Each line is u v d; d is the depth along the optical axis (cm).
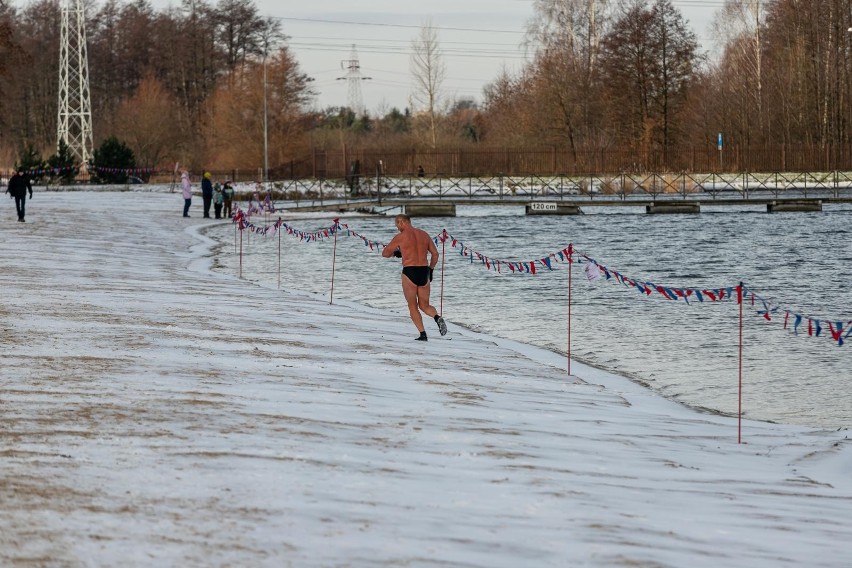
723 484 2169
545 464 2177
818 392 3525
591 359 4072
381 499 1770
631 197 15850
